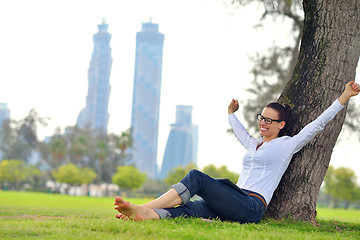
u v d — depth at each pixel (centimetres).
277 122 405
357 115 1203
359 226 449
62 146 7744
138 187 7369
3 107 15050
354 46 460
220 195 347
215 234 279
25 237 263
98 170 8619
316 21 469
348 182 5922
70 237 260
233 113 463
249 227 332
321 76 455
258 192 375
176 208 346
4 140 8694
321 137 443
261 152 389
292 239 284
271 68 1512
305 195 438
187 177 345
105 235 268
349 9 458
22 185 8219
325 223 461
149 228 282
